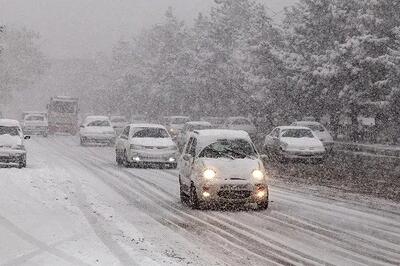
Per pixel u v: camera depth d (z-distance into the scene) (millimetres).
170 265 9039
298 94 49719
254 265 9570
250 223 13484
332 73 42719
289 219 14031
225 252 10484
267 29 56906
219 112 71812
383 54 42312
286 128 32719
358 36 42031
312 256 10211
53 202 14992
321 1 47562
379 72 42094
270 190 19922
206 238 11742
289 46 51969
